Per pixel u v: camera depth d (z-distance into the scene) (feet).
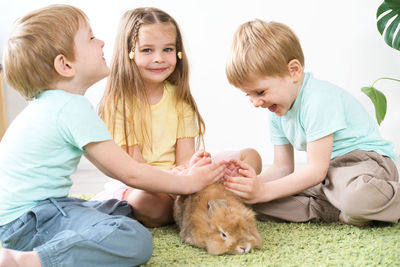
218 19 11.53
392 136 11.39
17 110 11.44
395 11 8.89
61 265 3.96
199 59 11.64
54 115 4.60
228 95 11.75
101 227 4.26
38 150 4.59
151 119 6.82
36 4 11.32
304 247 4.88
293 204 5.95
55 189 4.73
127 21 6.63
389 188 5.21
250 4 11.48
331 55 11.47
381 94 9.36
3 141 4.79
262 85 5.59
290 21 11.46
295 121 5.97
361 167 5.57
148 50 6.50
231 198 5.25
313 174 5.62
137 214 5.85
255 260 4.44
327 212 5.89
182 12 11.50
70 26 4.87
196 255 4.75
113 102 6.65
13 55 4.75
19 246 4.60
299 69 5.69
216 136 11.89
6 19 11.32
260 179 6.51
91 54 5.02
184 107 7.15
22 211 4.57
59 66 4.78
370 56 11.36
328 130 5.58
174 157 7.14
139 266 4.49
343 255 4.52
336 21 11.37
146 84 6.82
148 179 4.97
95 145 4.73
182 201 5.53
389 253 4.46
